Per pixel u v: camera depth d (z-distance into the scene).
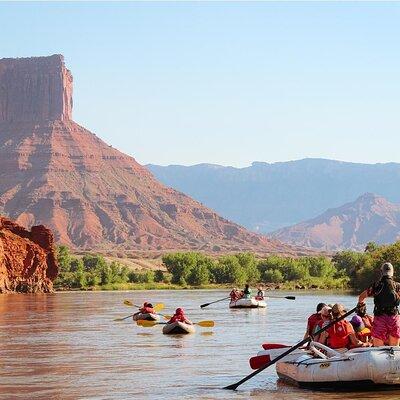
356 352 24.70
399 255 122.31
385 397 23.55
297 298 117.25
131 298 125.56
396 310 24.59
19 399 24.80
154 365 33.03
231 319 65.31
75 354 37.75
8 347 41.50
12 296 136.75
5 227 169.25
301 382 25.78
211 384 27.45
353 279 147.50
